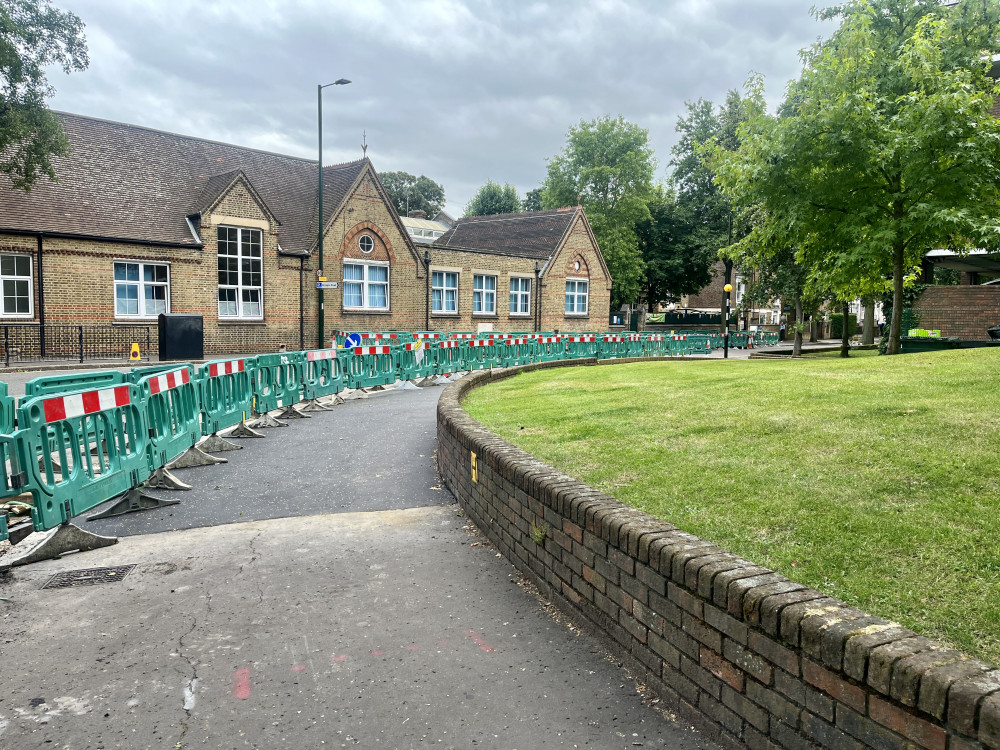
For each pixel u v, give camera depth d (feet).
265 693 10.43
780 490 14.47
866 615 7.60
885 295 98.89
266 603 13.78
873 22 64.95
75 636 12.41
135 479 21.04
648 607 10.22
